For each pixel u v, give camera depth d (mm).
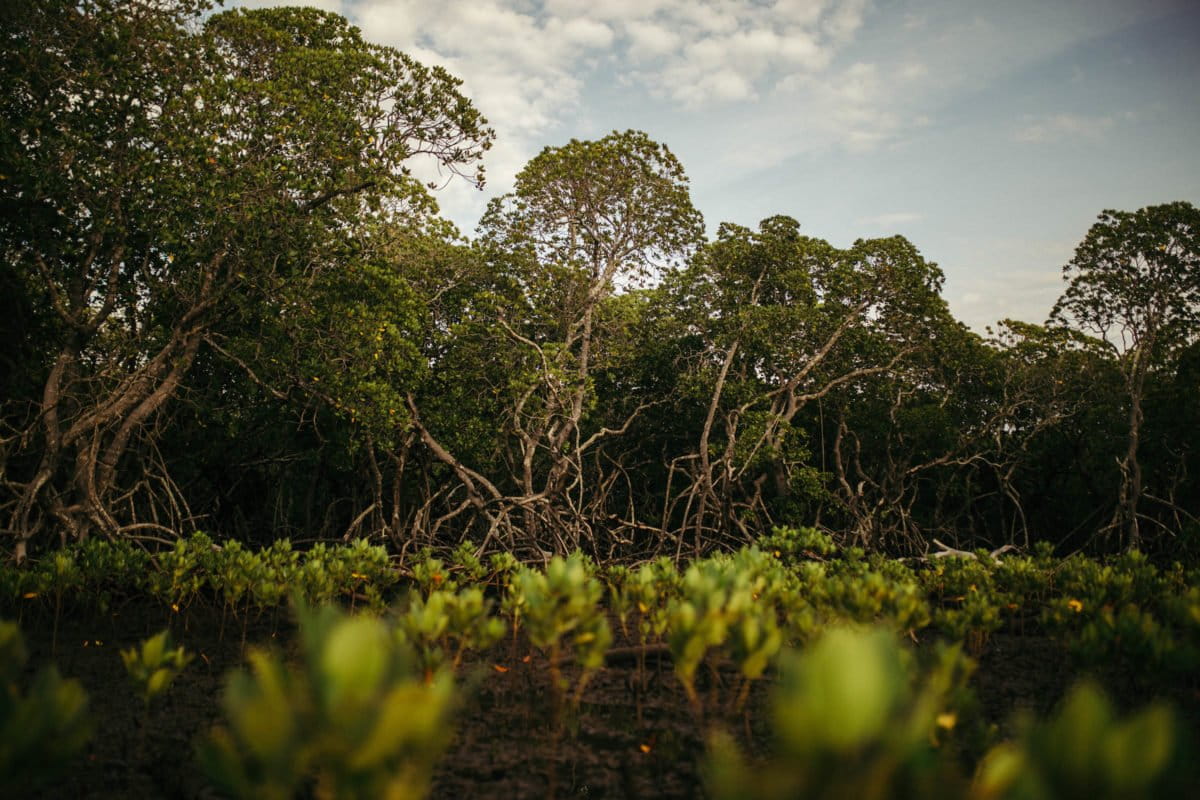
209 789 3955
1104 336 20422
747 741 4719
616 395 23625
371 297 14977
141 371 12891
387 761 1758
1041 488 25297
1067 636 6438
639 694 5879
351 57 13078
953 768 3609
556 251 20094
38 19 11688
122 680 6523
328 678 1742
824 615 5816
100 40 11945
